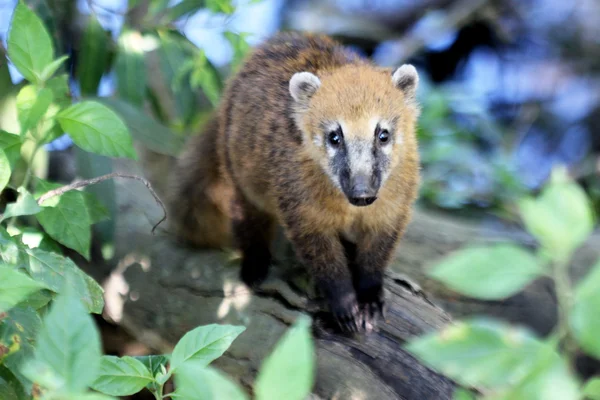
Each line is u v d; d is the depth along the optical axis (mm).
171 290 7762
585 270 8875
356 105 6770
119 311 7938
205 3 9141
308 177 7004
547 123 17297
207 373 2918
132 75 9242
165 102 11578
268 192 7434
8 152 6211
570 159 16969
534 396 2777
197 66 9141
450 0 18000
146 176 10258
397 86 7238
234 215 7828
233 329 4551
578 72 17609
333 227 7121
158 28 9523
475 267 2811
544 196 2895
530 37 17859
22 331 4922
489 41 17984
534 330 8938
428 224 9680
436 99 13047
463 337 2879
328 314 6906
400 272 8930
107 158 8039
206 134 8602
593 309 2684
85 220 6465
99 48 9172
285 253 8180
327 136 6820
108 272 8156
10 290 3643
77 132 6094
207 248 8258
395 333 6625
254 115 7559
